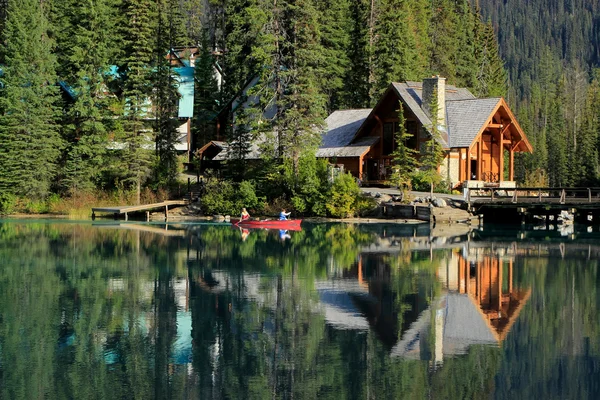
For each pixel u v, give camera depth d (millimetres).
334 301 27797
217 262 37000
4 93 68000
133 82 69188
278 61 63375
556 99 148375
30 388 18828
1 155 66938
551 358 21078
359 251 40844
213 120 88438
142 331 23781
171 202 65812
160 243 44875
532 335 23312
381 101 69312
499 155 67938
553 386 18906
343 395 18406
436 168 61656
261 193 64375
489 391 18609
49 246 43281
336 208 60469
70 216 65375
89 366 20469
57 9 85000
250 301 27828
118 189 68812
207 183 66562
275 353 21516
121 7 77750
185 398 18234
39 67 69688
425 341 22656
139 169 68000
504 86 122750
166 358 21141
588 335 23312
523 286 30688
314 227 54750
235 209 63844
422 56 98250
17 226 55969
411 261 37188
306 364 20625
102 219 63125
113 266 35781
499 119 68562
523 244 44312
